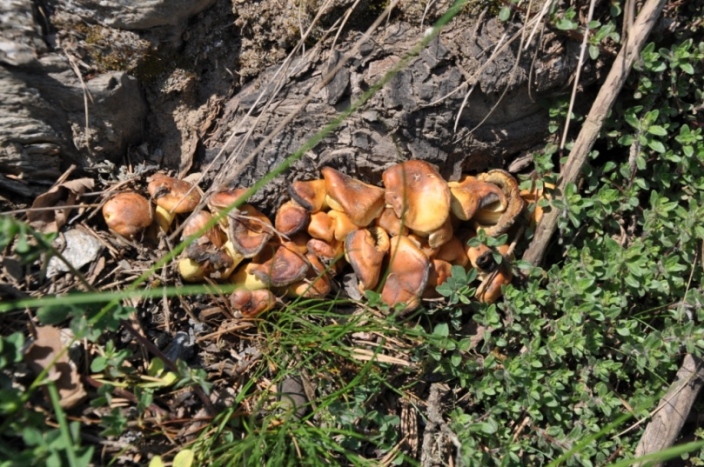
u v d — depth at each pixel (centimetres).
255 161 92
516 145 95
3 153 87
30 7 85
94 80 88
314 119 91
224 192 90
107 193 91
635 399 91
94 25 88
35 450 75
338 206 90
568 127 94
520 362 89
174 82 92
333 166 93
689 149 90
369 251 89
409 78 90
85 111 88
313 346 89
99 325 79
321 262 91
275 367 90
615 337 92
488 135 94
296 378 89
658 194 92
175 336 90
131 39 89
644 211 91
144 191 93
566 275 91
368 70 91
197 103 94
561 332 90
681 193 94
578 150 90
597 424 92
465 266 93
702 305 90
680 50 89
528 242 95
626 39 88
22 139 87
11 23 84
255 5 91
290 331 89
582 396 90
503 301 93
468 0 88
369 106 91
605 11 91
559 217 91
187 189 91
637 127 90
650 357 90
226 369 90
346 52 91
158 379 84
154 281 90
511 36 90
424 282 89
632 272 89
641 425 93
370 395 90
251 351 91
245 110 93
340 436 88
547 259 96
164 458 84
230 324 91
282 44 92
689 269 94
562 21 88
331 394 86
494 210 92
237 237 89
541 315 93
